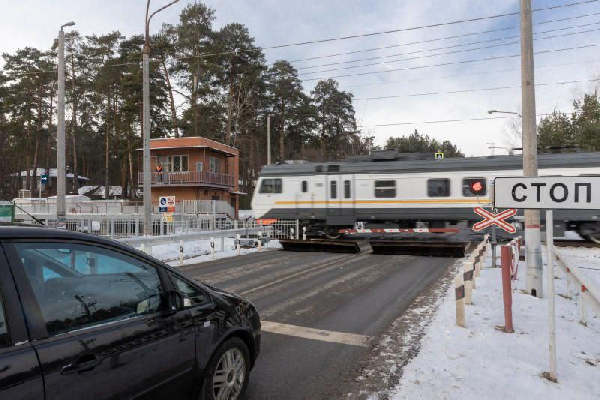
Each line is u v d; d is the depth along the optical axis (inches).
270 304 288.5
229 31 1759.4
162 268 118.4
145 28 602.9
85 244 100.1
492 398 145.7
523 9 327.6
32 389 77.1
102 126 2181.3
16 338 78.1
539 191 172.6
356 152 2336.4
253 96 1902.1
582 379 162.7
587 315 257.1
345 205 749.3
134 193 2169.0
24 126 1984.5
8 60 1931.6
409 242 570.6
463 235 749.3
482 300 287.0
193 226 935.7
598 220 603.2
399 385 156.0
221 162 1435.8
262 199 816.3
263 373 169.8
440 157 753.0
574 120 1722.4
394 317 252.8
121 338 96.8
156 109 1651.1
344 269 444.5
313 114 2144.4
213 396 123.8
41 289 90.7
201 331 119.9
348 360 183.5
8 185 2241.6
